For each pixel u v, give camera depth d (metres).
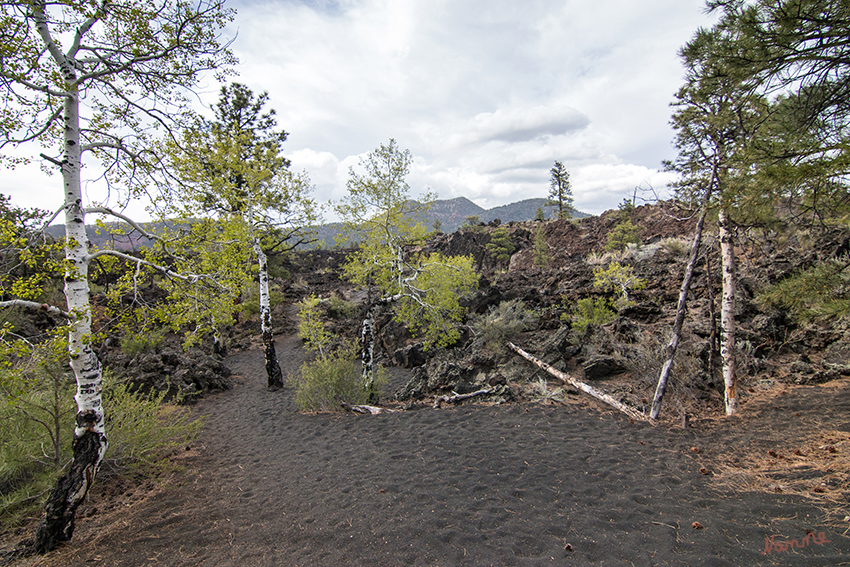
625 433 7.58
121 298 5.37
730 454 6.27
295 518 5.06
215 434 9.23
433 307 11.90
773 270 12.69
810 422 6.86
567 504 5.07
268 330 13.61
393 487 5.79
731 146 7.24
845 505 4.18
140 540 4.61
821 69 4.38
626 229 32.22
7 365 4.20
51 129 4.89
